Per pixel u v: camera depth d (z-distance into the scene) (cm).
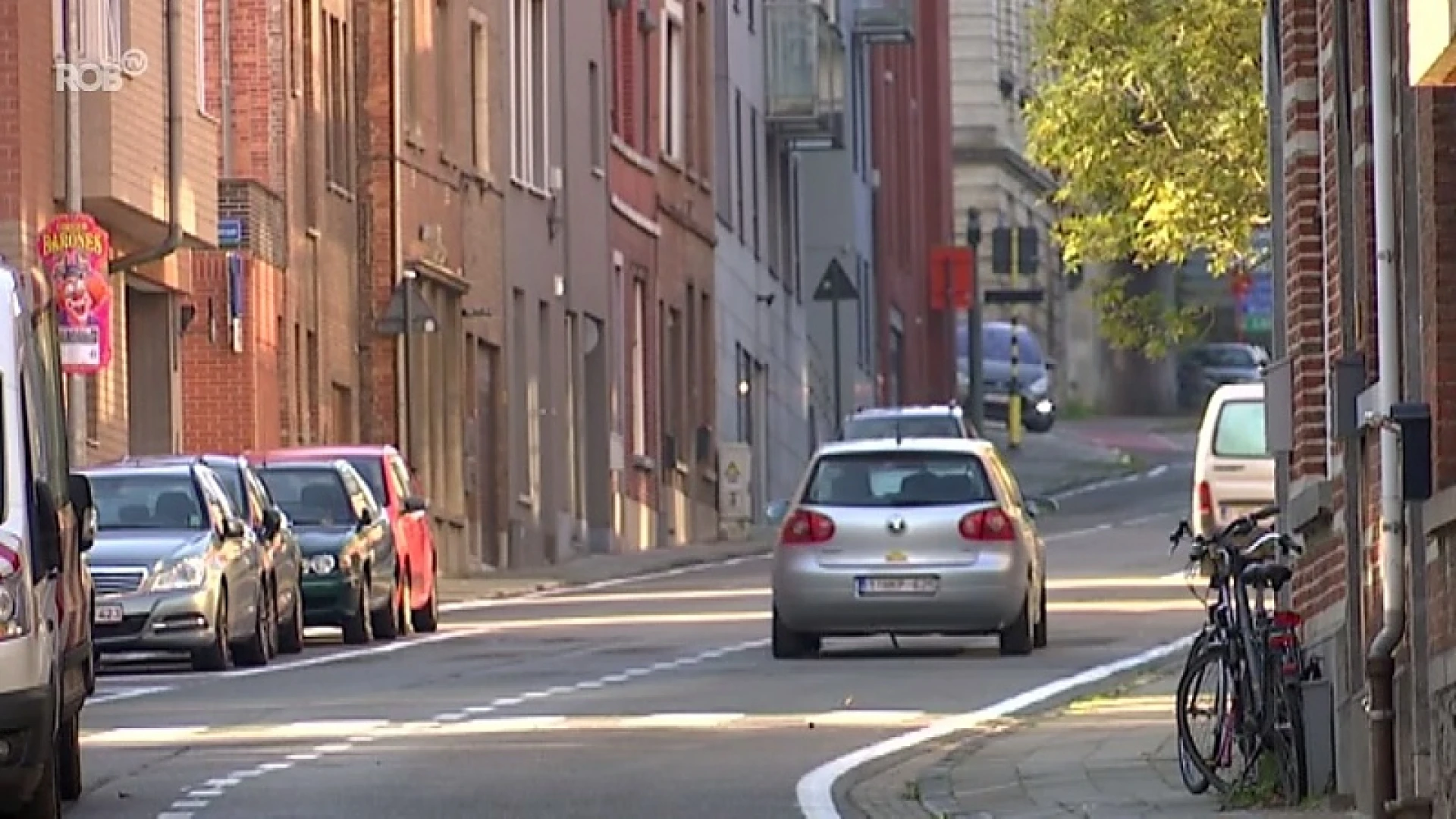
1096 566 15500
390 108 16550
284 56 15162
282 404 15112
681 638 11206
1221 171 13612
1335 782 5872
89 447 12875
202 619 9900
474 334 17700
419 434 16788
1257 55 13488
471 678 9406
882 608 9981
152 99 12738
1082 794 6172
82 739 7594
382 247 16588
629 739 7438
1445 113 5253
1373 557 5650
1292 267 6388
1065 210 15988
